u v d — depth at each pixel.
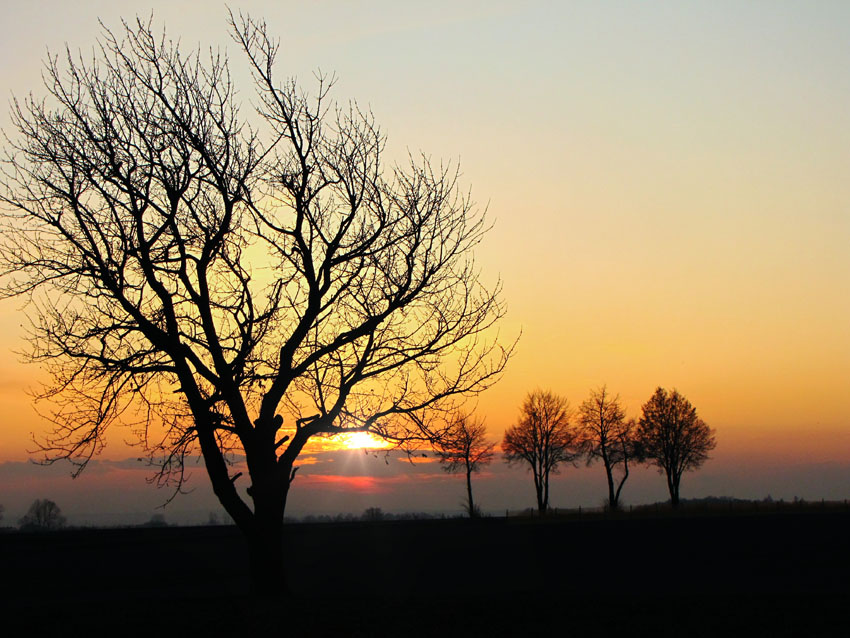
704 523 58.22
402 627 14.50
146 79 20.66
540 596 18.06
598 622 14.78
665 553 39.91
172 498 19.20
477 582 29.67
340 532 51.59
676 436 90.25
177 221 20.88
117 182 20.12
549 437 88.12
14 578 31.59
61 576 31.91
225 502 19.94
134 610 16.41
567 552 40.81
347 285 21.30
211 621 15.09
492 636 13.90
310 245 21.33
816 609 15.76
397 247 21.53
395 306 21.06
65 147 19.92
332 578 31.75
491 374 21.98
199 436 19.80
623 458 90.38
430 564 36.31
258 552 19.95
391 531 52.25
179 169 20.50
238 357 19.56
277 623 14.88
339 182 21.53
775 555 38.09
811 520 59.25
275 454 20.58
